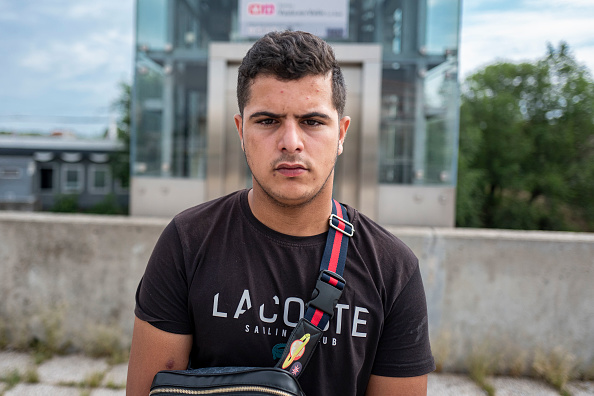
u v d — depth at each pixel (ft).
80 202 86.94
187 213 4.00
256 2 17.43
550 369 10.16
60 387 9.48
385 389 3.86
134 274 11.05
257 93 3.42
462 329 10.61
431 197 17.42
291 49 3.33
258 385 3.22
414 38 17.37
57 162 86.48
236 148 17.89
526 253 10.51
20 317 11.16
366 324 3.67
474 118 75.25
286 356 3.48
